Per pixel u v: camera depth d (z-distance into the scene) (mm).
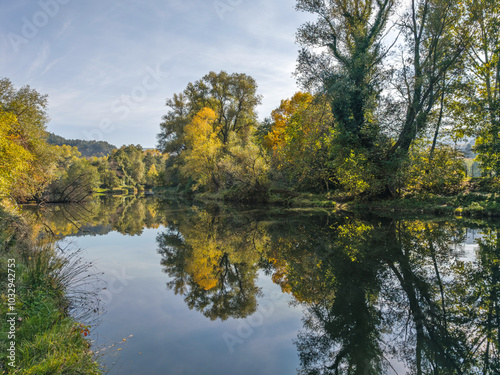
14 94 17016
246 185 26516
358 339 4305
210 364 3625
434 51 17203
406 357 3814
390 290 6016
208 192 37500
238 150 26484
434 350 3965
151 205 30031
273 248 10086
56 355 3104
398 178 17641
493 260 7855
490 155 16562
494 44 17500
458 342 4148
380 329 4578
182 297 5977
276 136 37250
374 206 18922
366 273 7059
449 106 18594
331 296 5867
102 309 5227
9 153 13180
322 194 23547
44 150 17953
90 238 12219
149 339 4230
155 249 10320
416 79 16828
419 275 6824
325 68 19828
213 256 9305
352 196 21328
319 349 4051
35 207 25672
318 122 22266
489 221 13828
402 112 17672
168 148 43531
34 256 5754
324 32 19578
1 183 12086
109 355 3748
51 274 5465
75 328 4055
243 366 3596
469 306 5211
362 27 18844
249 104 39094
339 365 3629
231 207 24688
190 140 34906
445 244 9664
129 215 20844
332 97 18688
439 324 4645
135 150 76312
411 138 17500
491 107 16531
